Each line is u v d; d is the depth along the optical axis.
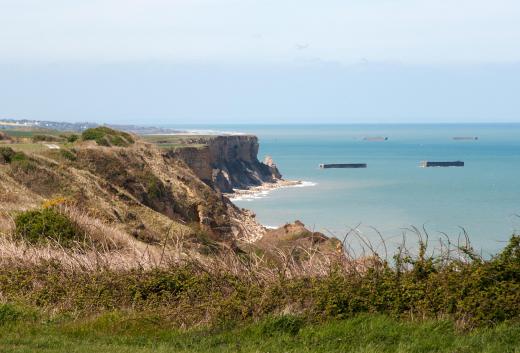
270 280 10.25
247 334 8.94
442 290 9.23
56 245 13.75
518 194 92.38
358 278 9.84
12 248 12.86
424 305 9.18
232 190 106.69
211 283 10.53
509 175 129.25
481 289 9.11
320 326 8.94
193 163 80.00
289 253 11.38
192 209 46.38
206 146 84.44
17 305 10.52
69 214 17.62
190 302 10.21
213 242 29.81
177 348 8.54
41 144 45.56
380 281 9.65
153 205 42.97
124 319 9.67
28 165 34.00
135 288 10.83
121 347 8.56
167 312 9.93
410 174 134.88
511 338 8.21
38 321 9.99
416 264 9.79
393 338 8.41
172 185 46.91
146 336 9.15
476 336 8.33
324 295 9.48
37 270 11.77
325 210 76.62
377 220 60.91
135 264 11.74
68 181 34.59
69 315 10.30
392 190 101.75
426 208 74.31
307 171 148.12
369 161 177.62
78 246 13.39
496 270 9.25
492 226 48.31
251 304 9.73
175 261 11.44
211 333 9.12
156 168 47.59
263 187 115.94
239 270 10.80
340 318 9.20
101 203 32.59
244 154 126.88
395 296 9.40
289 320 9.04
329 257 10.62
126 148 46.47
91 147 43.47
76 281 11.27
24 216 16.48
